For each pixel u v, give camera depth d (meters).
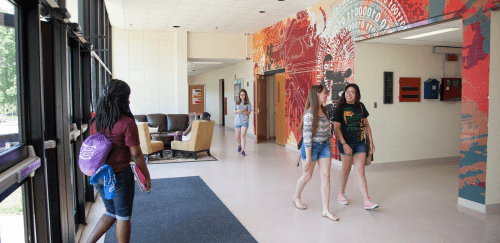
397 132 6.51
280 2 7.39
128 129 2.40
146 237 3.11
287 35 8.91
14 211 1.88
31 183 2.12
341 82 6.53
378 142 6.36
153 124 9.21
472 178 4.01
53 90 2.73
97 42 6.12
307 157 3.57
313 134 3.65
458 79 6.77
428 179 5.46
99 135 2.36
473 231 3.31
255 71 11.19
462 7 4.09
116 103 2.41
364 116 3.96
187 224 3.45
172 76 10.54
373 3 5.62
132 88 10.22
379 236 3.19
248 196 4.50
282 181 5.33
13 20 1.93
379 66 6.31
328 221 3.58
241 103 7.87
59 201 2.74
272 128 11.23
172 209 3.93
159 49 10.38
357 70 6.14
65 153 2.79
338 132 3.92
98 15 6.80
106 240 3.05
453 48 6.80
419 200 4.33
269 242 3.04
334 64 6.78
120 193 2.43
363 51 6.18
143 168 2.51
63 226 2.79
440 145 6.93
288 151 8.55
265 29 10.33
